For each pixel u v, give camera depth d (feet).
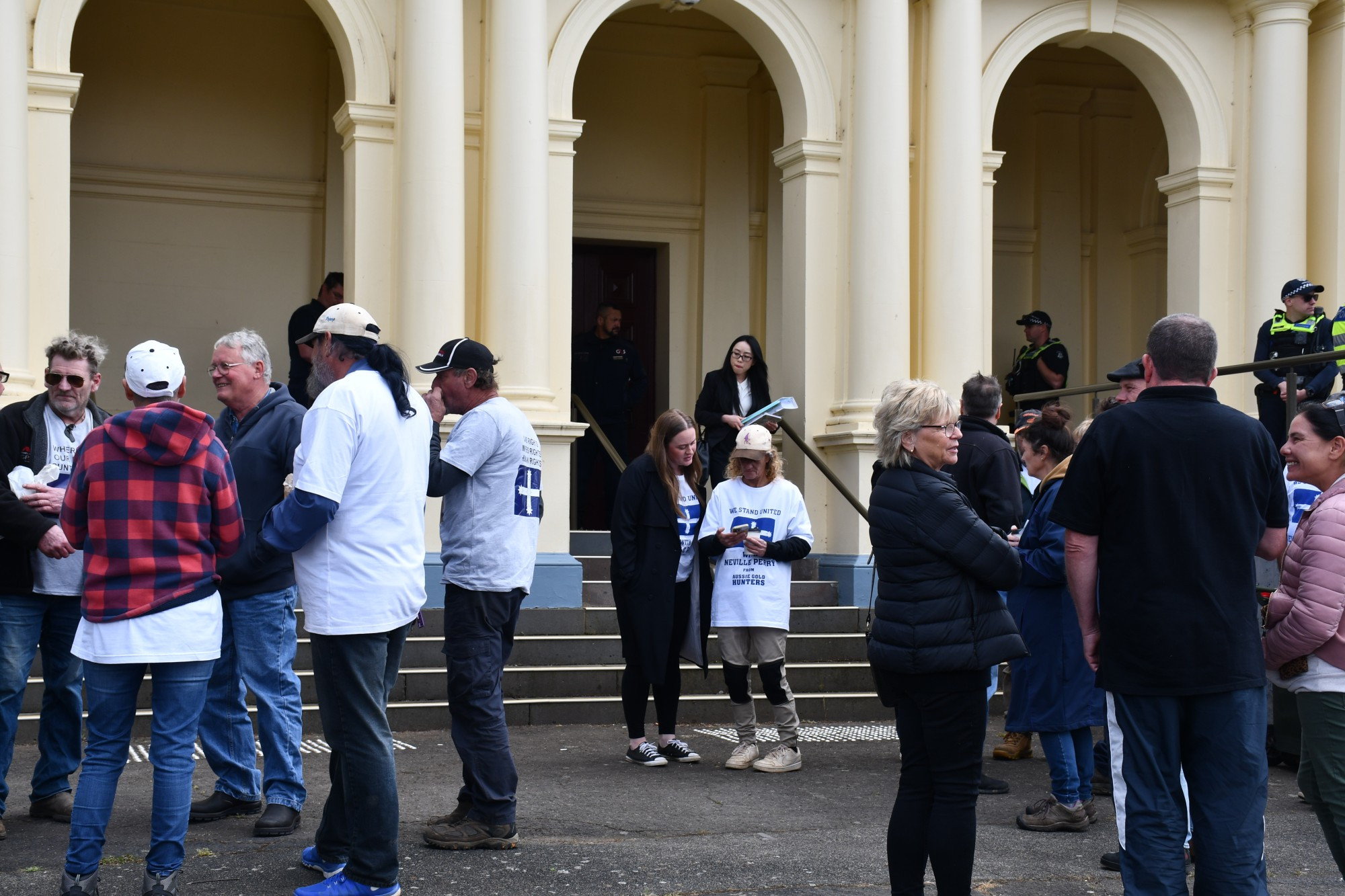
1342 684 13.25
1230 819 12.38
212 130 39.22
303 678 26.37
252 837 16.84
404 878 15.25
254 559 13.88
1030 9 37.68
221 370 17.42
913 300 36.70
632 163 43.34
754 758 22.98
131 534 13.99
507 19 32.30
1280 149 38.06
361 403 14.01
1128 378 20.63
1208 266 38.75
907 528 13.44
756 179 44.29
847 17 36.09
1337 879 16.57
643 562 22.93
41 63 29.63
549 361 33.27
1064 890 15.79
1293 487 22.27
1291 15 38.06
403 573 14.20
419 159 31.58
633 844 17.26
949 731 13.32
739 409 33.27
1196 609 12.43
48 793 17.93
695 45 43.80
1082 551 12.90
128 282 38.42
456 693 16.60
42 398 17.79
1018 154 47.34
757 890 15.34
